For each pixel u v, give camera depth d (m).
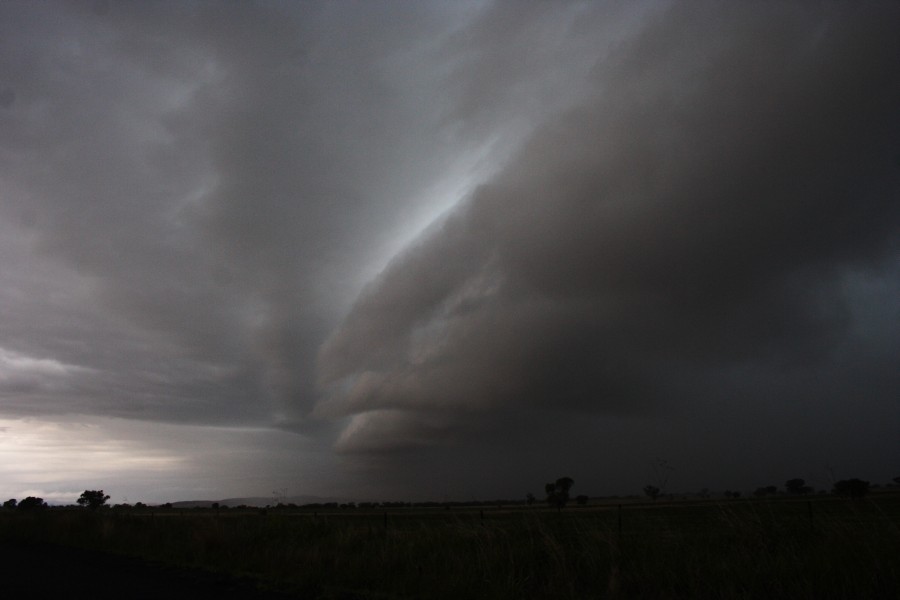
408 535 13.34
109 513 25.75
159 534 17.77
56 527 20.58
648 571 8.56
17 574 10.82
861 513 9.17
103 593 8.68
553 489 80.56
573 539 10.56
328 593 8.75
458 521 13.59
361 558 11.37
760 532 9.28
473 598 8.38
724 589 7.55
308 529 16.81
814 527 9.03
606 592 8.09
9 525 22.41
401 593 8.80
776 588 7.32
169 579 10.11
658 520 11.45
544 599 8.10
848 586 6.99
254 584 9.55
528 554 10.02
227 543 14.48
